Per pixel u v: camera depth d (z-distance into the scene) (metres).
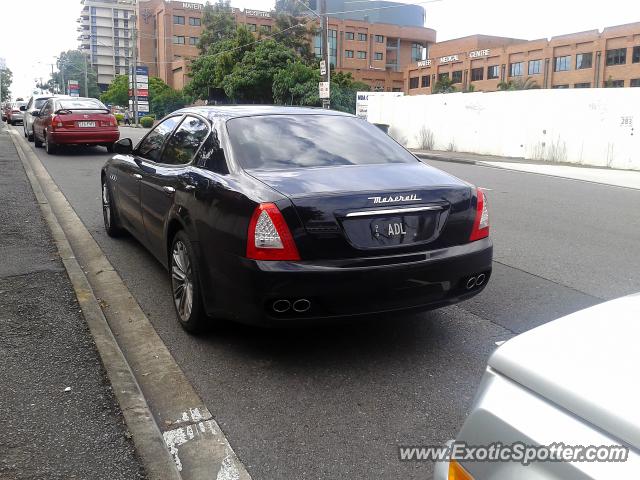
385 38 98.38
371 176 4.21
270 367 4.13
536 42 71.44
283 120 4.91
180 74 92.88
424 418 3.51
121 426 3.28
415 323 4.93
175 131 5.52
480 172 17.31
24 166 13.70
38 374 3.84
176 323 4.89
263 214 3.73
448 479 1.75
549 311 5.24
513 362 1.73
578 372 1.62
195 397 3.73
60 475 2.85
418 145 28.55
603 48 64.19
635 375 1.57
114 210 7.24
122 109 76.25
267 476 2.97
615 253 7.31
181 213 4.53
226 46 52.88
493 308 5.30
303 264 3.72
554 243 7.82
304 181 4.00
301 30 56.44
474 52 80.12
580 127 20.70
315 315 3.78
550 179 15.59
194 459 3.11
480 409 1.72
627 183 14.99
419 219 3.98
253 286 3.74
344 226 3.78
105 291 5.68
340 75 50.31
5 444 3.08
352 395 3.76
